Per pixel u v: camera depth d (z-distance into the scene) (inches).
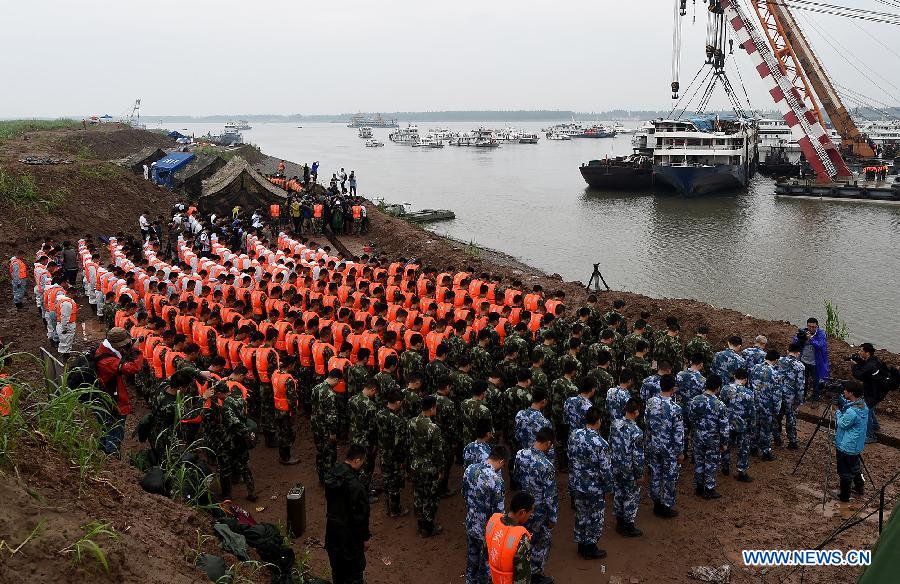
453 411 437.4
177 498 335.0
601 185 3287.4
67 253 924.6
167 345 532.4
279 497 446.0
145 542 264.5
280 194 1524.4
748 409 460.4
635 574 366.3
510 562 271.9
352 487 317.7
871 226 2165.4
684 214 2519.7
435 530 411.5
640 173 3196.4
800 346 550.6
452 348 554.6
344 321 632.4
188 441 408.5
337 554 318.7
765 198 2970.0
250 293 733.3
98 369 404.8
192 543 291.3
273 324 623.2
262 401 524.1
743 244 1888.5
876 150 4178.2
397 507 430.0
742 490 457.7
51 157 1626.5
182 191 1800.0
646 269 1576.0
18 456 271.7
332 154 6407.5
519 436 408.8
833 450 514.6
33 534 224.7
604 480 368.2
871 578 185.2
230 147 4534.9
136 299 741.9
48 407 310.5
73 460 300.4
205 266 882.1
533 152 7071.9
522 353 552.4
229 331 576.4
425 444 394.6
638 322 577.0
